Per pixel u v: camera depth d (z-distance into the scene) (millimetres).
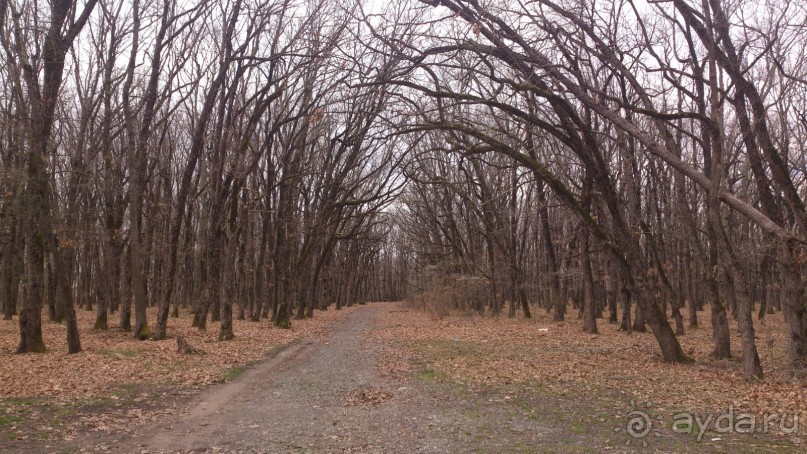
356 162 31141
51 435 7363
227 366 13570
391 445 7078
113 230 22266
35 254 15211
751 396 9578
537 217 42125
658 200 27641
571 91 13227
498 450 6793
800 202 11648
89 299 37375
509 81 12867
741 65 13922
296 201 34531
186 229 28859
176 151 36656
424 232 46281
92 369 12383
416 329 25906
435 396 10188
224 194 20797
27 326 15086
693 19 11711
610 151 21703
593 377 11773
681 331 22281
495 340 19922
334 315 42344
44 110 15094
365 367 14078
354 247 61250
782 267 11766
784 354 15648
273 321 31766
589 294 22938
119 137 28547
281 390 10922
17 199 15797
